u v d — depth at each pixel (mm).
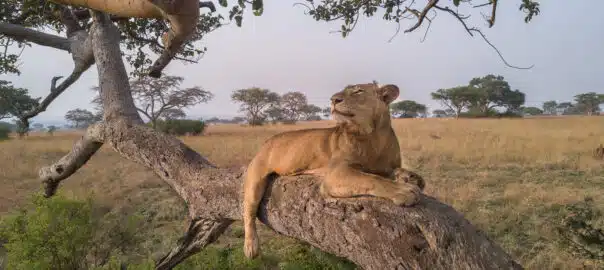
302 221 2977
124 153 4867
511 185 11703
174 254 5047
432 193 10680
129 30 7664
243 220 3832
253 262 6496
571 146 19484
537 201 9984
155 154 4531
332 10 6555
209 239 4703
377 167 3115
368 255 2592
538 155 16875
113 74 5176
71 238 5738
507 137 24656
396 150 3176
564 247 6785
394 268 2455
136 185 13211
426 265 2326
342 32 6516
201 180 4141
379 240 2510
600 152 16562
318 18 6629
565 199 9906
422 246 2359
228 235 8891
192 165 4340
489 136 25453
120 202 11102
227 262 6617
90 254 6938
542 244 7258
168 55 3039
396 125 41969
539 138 23906
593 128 31688
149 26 7848
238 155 19281
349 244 2697
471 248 2277
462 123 43906
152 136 4672
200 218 4297
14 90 38375
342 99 2920
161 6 1910
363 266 2705
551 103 97875
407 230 2414
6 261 6250
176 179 4379
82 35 6266
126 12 2074
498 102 66875
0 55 7324
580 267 6152
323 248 2969
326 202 2826
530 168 14719
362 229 2596
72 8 6332
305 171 3174
